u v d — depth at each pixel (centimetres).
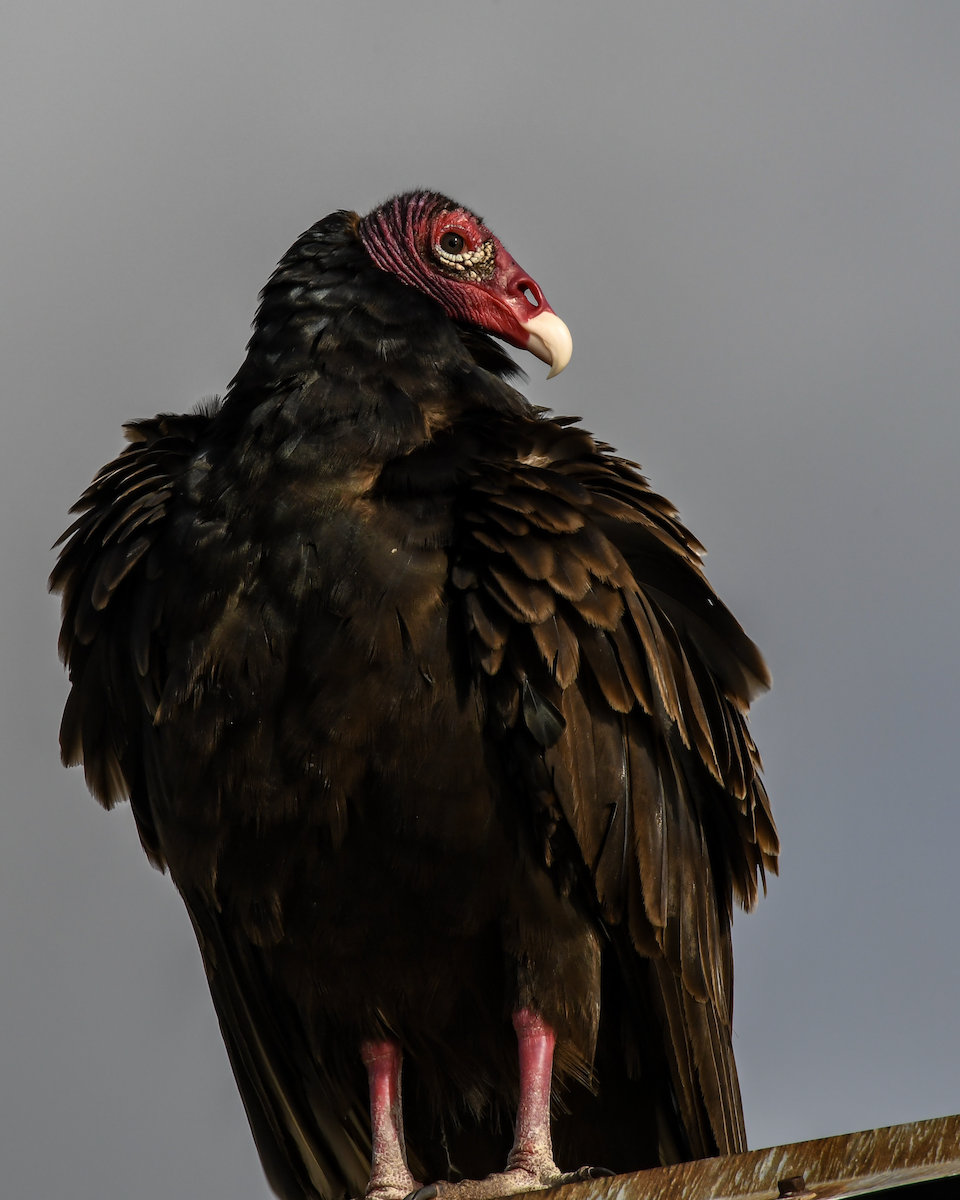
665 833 765
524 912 732
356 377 775
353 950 758
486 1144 835
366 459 752
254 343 813
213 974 816
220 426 794
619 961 766
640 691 747
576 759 731
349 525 734
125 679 788
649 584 802
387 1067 780
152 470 802
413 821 722
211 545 748
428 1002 766
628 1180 555
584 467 796
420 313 805
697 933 779
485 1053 782
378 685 716
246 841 746
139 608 770
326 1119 833
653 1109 802
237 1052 829
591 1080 760
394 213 871
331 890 744
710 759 782
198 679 739
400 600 721
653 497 816
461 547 733
